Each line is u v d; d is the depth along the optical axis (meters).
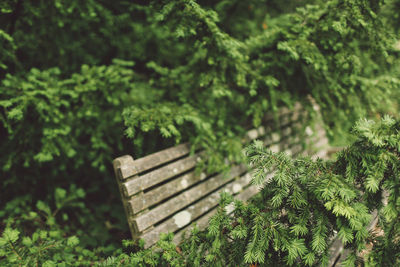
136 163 2.01
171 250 1.65
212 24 1.99
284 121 3.51
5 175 2.78
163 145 2.59
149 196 2.03
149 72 3.29
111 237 2.86
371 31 2.15
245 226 1.44
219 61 2.45
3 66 2.21
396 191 1.27
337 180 1.32
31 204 2.92
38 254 1.74
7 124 2.22
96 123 2.92
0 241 1.66
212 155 2.55
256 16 3.13
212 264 1.52
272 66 2.60
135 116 2.19
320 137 4.14
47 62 2.91
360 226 1.23
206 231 1.67
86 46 3.12
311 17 2.33
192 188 2.38
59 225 2.83
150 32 2.88
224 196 1.66
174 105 2.62
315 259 1.46
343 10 2.14
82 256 2.24
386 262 1.33
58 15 2.60
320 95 2.80
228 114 2.96
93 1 2.52
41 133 2.69
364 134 1.30
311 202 1.39
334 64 2.46
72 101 2.63
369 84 2.55
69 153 2.71
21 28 2.55
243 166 2.84
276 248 1.30
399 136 1.29
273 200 1.38
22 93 2.27
